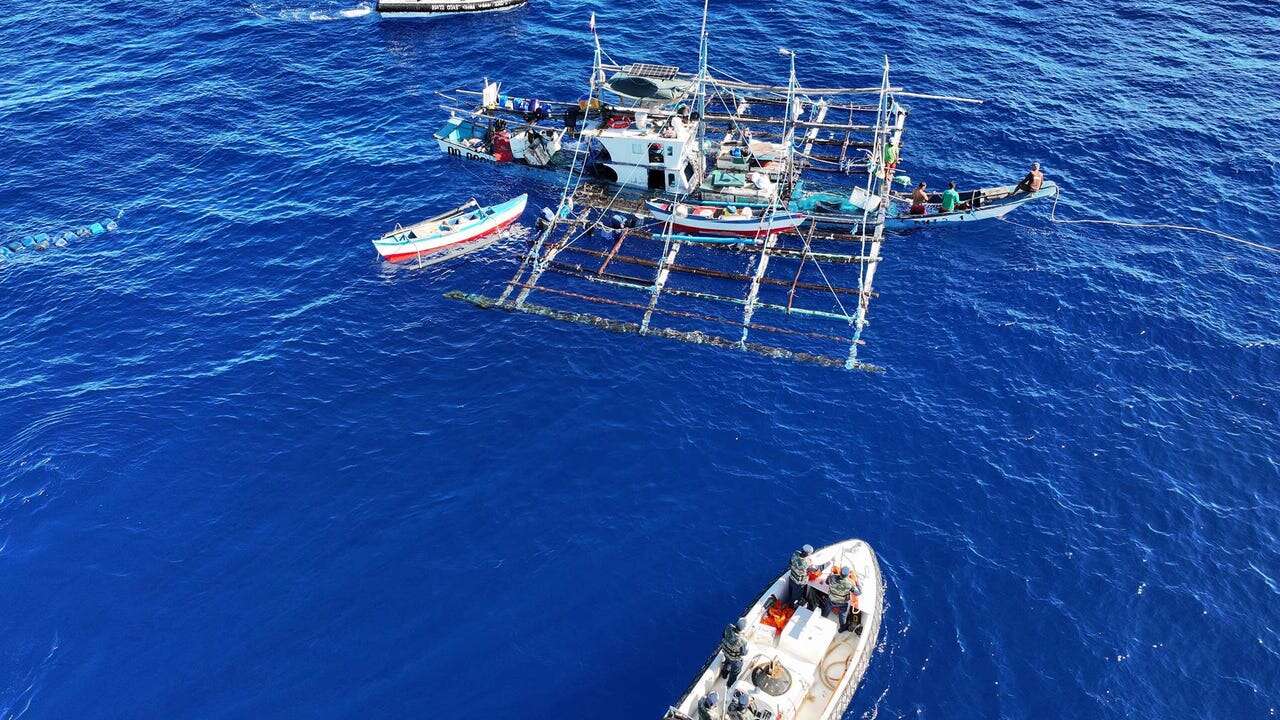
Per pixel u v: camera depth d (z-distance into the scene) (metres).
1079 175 69.44
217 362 55.31
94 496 47.78
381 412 52.31
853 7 89.25
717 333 57.25
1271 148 71.56
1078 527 46.31
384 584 43.97
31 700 39.97
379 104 78.50
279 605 43.19
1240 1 90.12
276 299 59.84
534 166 70.12
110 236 65.06
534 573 44.34
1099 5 89.81
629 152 65.69
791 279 61.12
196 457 49.78
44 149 73.00
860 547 42.97
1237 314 58.00
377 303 59.59
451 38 86.88
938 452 49.88
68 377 54.47
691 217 63.59
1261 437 50.59
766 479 48.56
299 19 90.06
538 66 82.44
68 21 89.69
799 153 70.12
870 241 64.38
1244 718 39.34
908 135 73.38
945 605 43.00
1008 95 77.62
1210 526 46.41
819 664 38.81
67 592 43.66
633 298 60.06
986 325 57.47
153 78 81.81
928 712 39.38
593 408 52.47
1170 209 66.25
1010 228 64.88
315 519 46.81
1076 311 58.31
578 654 41.28
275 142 74.19
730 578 44.06
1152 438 50.53
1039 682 40.41
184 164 71.88
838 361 55.12
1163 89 78.38
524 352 56.03
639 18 88.56
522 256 63.50
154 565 44.78
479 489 48.16
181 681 40.53
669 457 49.72
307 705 39.75
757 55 82.50
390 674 40.72
